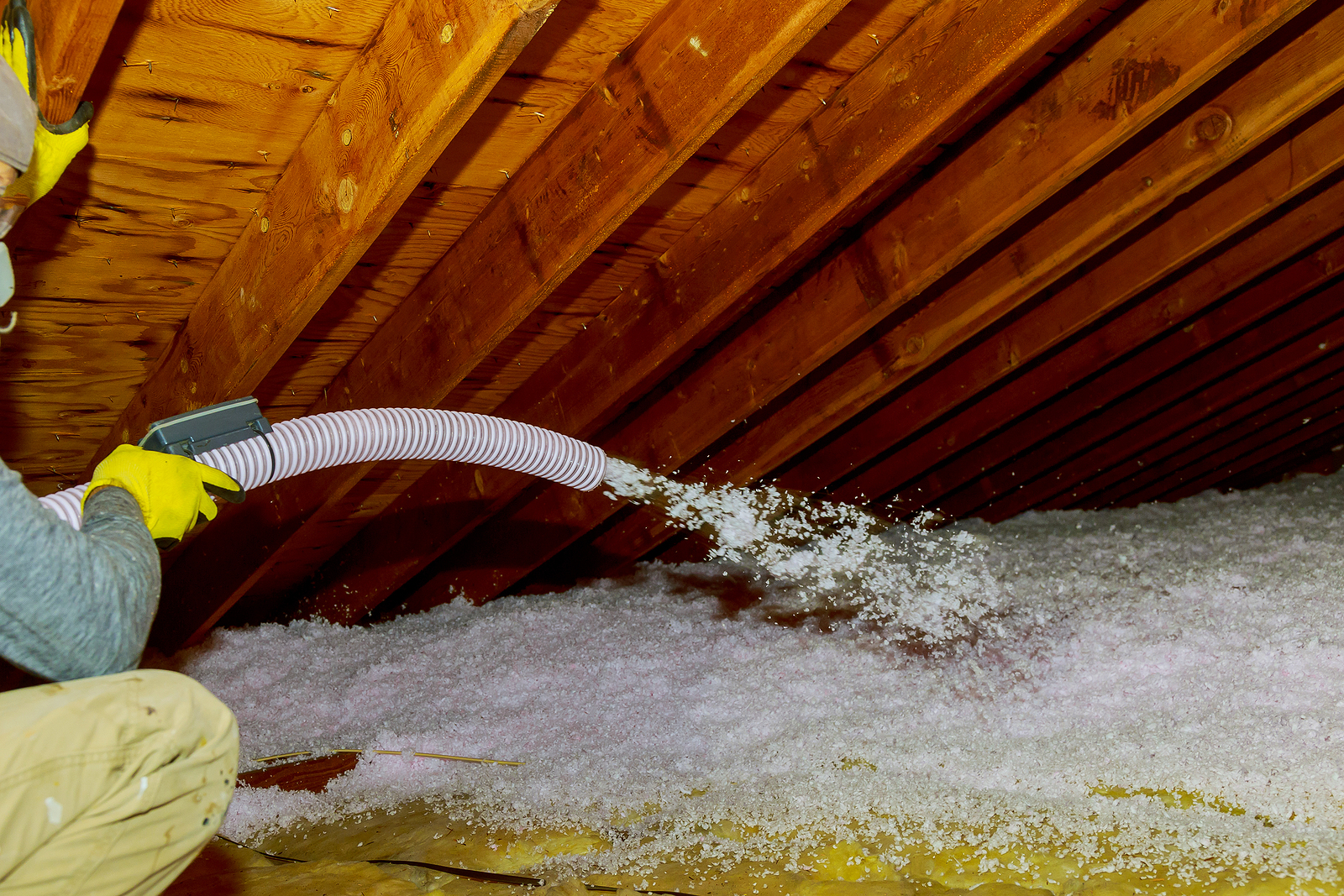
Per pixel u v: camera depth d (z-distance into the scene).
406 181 1.37
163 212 1.57
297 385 2.18
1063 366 2.92
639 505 3.16
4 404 1.91
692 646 2.58
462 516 2.70
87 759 0.77
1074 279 2.44
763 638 2.60
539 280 1.74
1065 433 3.56
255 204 1.62
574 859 1.48
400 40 1.31
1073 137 1.72
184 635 2.99
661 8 1.47
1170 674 1.86
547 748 1.98
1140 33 1.61
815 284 2.18
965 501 3.76
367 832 1.71
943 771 1.62
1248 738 1.51
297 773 2.00
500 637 2.87
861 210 1.96
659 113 1.50
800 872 1.36
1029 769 1.56
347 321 2.02
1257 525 3.29
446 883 1.45
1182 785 1.44
